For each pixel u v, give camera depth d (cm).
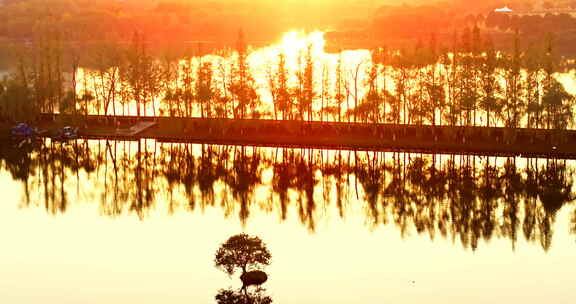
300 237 13512
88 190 16700
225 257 11338
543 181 16800
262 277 11462
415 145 18675
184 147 19550
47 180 17538
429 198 16050
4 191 16638
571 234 13675
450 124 19038
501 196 16075
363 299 10900
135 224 14250
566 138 18238
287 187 16875
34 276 11706
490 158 18138
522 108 18862
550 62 18850
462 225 14300
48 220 14512
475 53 19512
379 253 12738
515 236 13625
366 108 19838
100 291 11181
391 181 17200
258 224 14275
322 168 18162
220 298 10894
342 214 14938
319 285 11369
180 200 15950
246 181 17338
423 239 13475
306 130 19788
